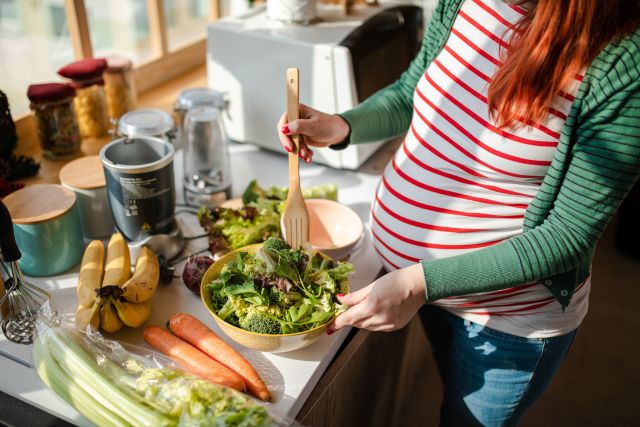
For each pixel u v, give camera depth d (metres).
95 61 1.44
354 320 0.87
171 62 1.90
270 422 0.78
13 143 1.31
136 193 1.06
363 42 1.37
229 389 0.82
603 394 1.87
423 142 0.99
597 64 0.75
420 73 1.11
